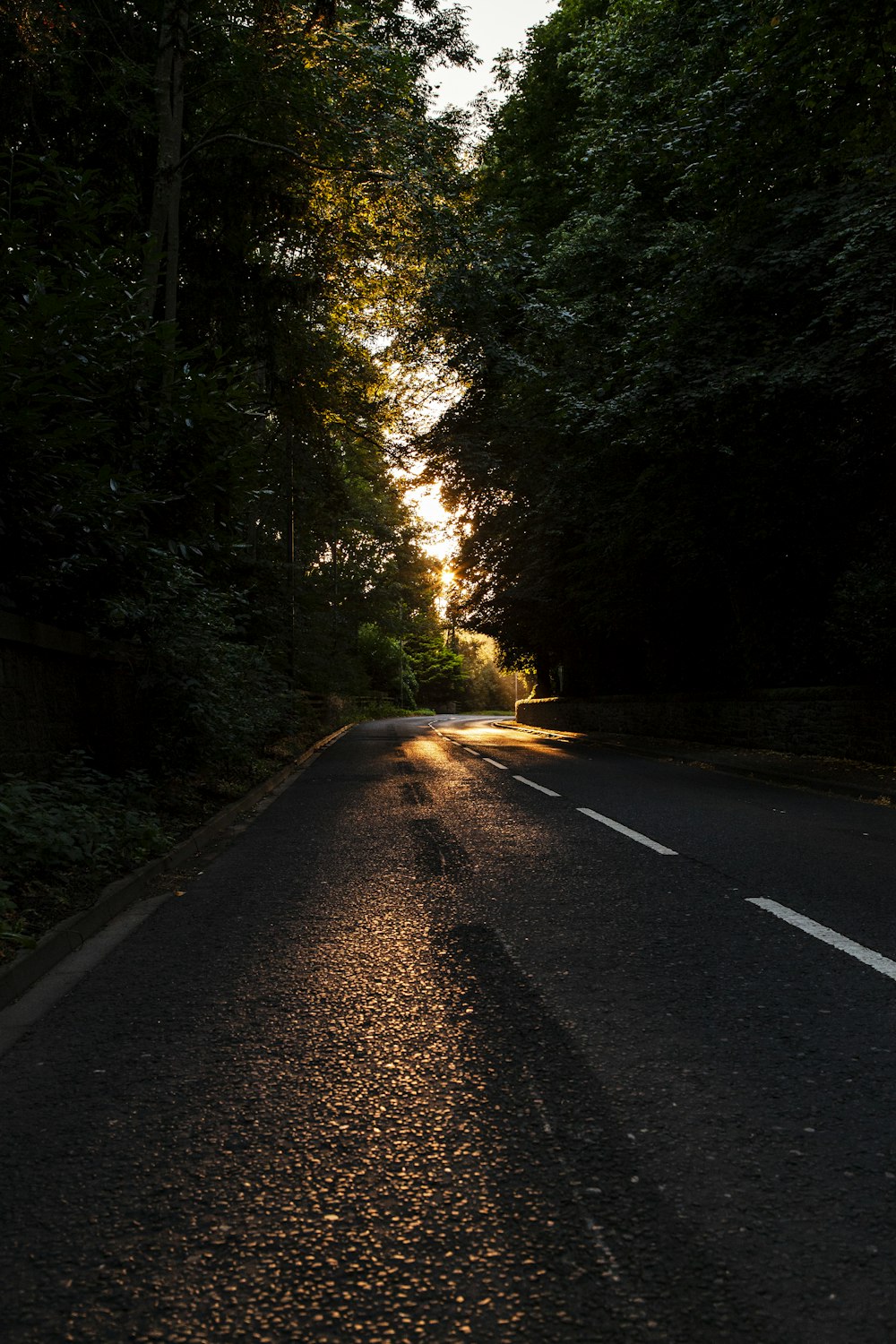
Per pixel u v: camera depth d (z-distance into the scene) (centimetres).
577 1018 420
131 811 864
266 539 2725
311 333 2141
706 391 1373
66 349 807
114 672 1155
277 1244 250
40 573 901
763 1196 268
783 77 1221
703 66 1455
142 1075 365
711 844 888
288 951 543
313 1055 382
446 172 1773
